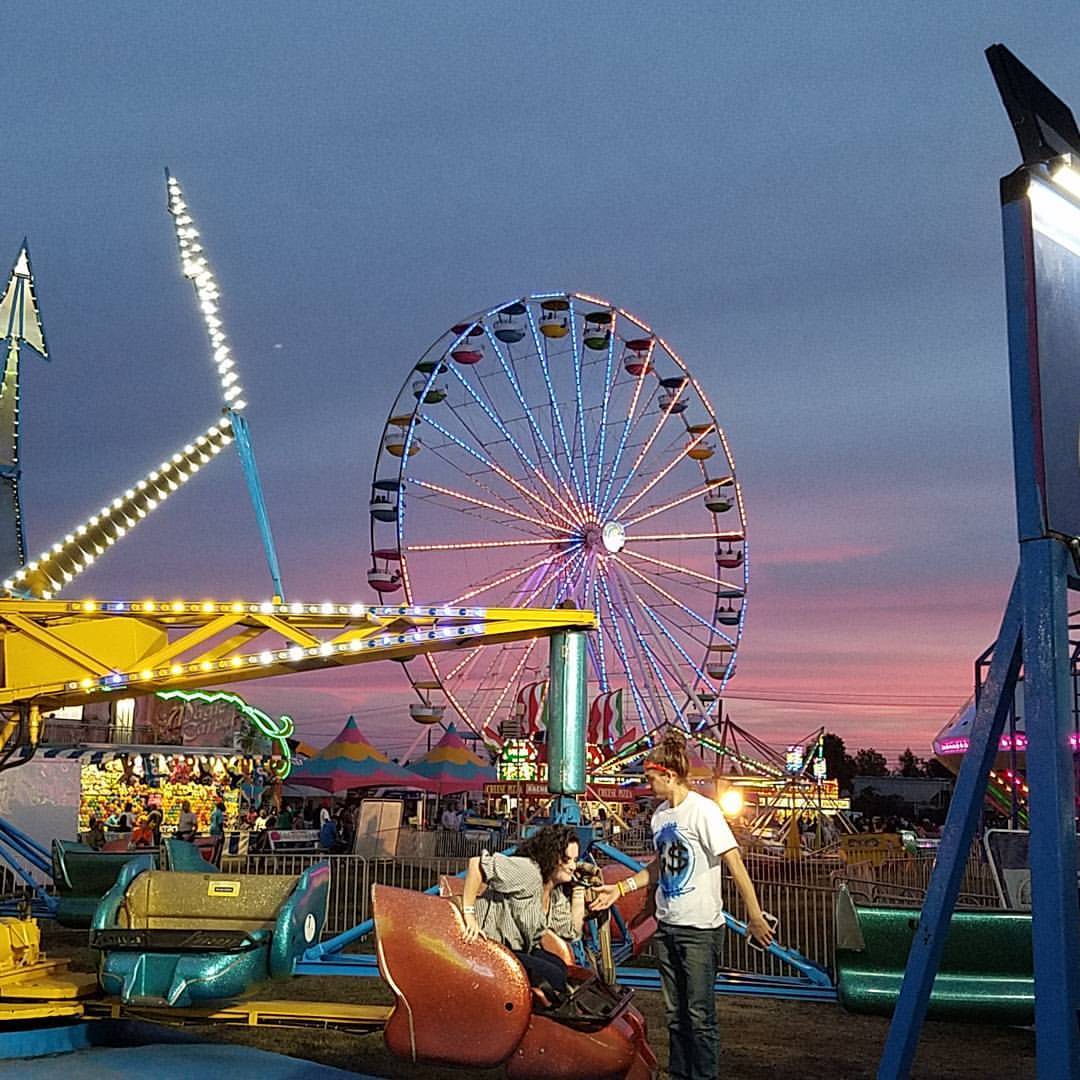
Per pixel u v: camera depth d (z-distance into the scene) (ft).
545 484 114.11
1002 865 35.65
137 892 25.81
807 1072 23.15
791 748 132.67
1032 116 15.25
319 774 110.11
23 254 52.75
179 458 38.81
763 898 59.21
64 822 66.03
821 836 127.24
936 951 15.24
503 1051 18.65
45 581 36.96
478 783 114.01
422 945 18.88
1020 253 14.75
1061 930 13.42
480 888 20.35
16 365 52.24
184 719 104.32
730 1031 26.84
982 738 15.23
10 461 51.39
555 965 19.43
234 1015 23.30
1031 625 14.26
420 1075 22.31
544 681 112.57
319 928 25.98
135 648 31.63
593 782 110.11
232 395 38.73
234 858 64.13
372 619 31.58
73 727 98.22
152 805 91.09
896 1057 15.16
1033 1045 25.77
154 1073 21.81
